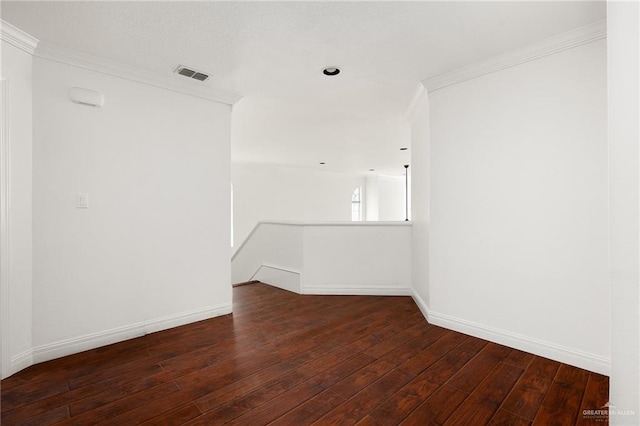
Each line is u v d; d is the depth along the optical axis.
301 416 1.70
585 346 2.18
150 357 2.40
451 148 2.88
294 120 4.25
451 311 2.91
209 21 2.05
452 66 2.69
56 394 1.90
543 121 2.35
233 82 3.03
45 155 2.33
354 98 3.44
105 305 2.62
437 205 3.00
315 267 4.30
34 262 2.29
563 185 2.27
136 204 2.78
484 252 2.67
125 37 2.23
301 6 1.90
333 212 9.89
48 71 2.34
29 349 2.25
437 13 1.96
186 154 3.09
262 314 3.41
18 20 2.01
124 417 1.69
